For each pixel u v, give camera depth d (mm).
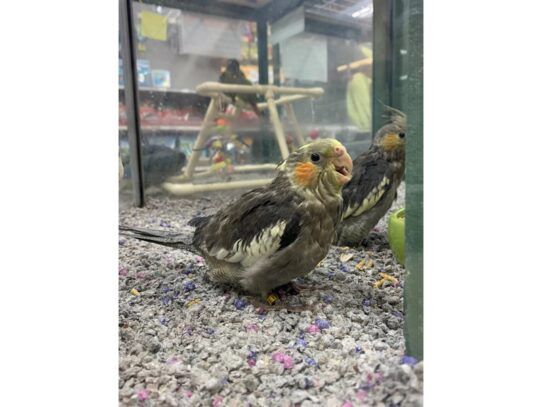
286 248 248
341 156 244
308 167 247
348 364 188
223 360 204
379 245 396
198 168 749
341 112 811
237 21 818
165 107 746
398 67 681
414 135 167
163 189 710
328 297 277
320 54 808
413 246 171
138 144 639
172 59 764
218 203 652
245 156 796
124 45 618
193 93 770
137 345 218
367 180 368
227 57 827
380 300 276
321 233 255
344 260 354
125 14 617
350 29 765
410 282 173
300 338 227
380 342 213
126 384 186
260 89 727
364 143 779
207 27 792
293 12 800
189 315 258
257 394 179
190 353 214
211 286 305
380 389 162
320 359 201
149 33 727
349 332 231
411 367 163
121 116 635
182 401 176
